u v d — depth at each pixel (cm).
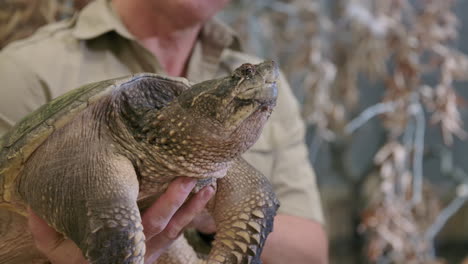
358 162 393
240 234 93
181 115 85
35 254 105
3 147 89
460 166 446
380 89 399
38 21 201
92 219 78
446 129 285
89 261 77
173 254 107
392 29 288
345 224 380
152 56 139
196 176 89
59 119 83
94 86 88
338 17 298
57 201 82
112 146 88
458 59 288
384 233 278
